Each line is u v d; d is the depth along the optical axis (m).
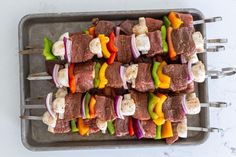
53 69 1.01
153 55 1.04
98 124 1.03
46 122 1.02
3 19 1.14
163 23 1.06
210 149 1.16
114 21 1.12
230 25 1.17
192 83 1.05
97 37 1.00
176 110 1.02
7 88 1.13
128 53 1.02
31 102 1.11
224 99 1.16
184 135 1.05
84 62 1.02
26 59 1.10
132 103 1.01
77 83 1.00
